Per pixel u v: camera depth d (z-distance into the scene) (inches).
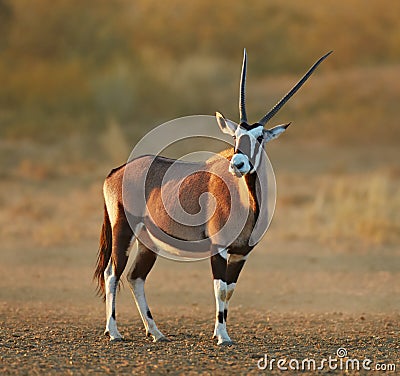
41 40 5880.9
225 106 4778.5
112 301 1204.5
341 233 2317.9
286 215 2655.0
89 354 1068.5
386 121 4402.1
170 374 959.6
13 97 4992.6
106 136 4035.4
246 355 1074.7
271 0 6501.0
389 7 6254.9
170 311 1466.5
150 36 6013.8
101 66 5580.7
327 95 4810.5
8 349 1090.1
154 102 4800.7
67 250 2127.2
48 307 1483.8
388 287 1702.8
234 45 5915.4
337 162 3754.9
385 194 2657.5
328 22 6102.4
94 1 6392.7
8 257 2025.1
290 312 1457.9
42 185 3284.9
